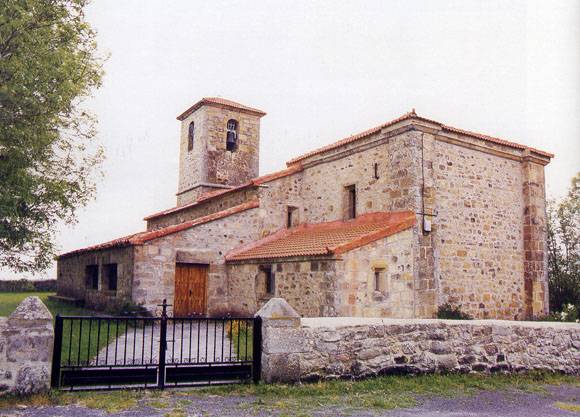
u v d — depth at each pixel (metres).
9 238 12.06
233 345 10.70
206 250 16.67
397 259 13.64
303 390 6.93
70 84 11.91
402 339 8.05
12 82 11.11
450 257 14.99
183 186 25.78
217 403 6.30
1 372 6.06
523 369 9.02
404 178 14.59
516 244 16.97
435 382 7.77
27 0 11.28
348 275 12.73
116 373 6.78
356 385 7.29
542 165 17.88
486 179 16.38
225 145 24.45
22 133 11.12
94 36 13.19
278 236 18.22
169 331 13.09
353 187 16.98
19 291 31.02
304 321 7.49
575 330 9.79
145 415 5.71
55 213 13.08
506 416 6.34
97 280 19.70
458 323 8.57
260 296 15.40
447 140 15.38
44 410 5.76
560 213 21.52
